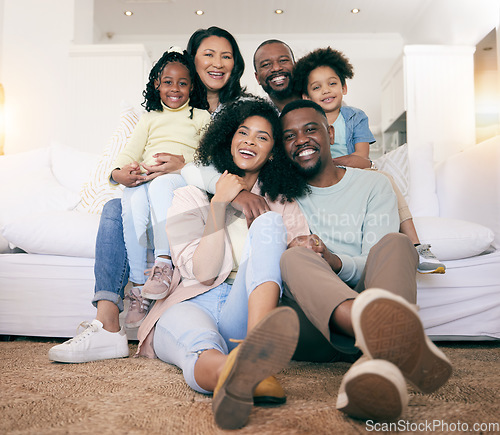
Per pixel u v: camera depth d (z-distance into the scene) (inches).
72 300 72.6
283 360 29.5
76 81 169.2
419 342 28.7
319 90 87.0
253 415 32.6
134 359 55.8
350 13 240.4
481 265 70.1
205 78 89.2
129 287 67.6
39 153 102.0
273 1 228.5
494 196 77.3
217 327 47.0
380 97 262.7
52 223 72.7
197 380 37.4
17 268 73.2
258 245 41.8
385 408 28.1
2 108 162.6
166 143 74.9
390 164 91.2
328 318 36.5
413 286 37.7
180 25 253.6
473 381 43.7
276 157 59.1
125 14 240.8
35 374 47.3
